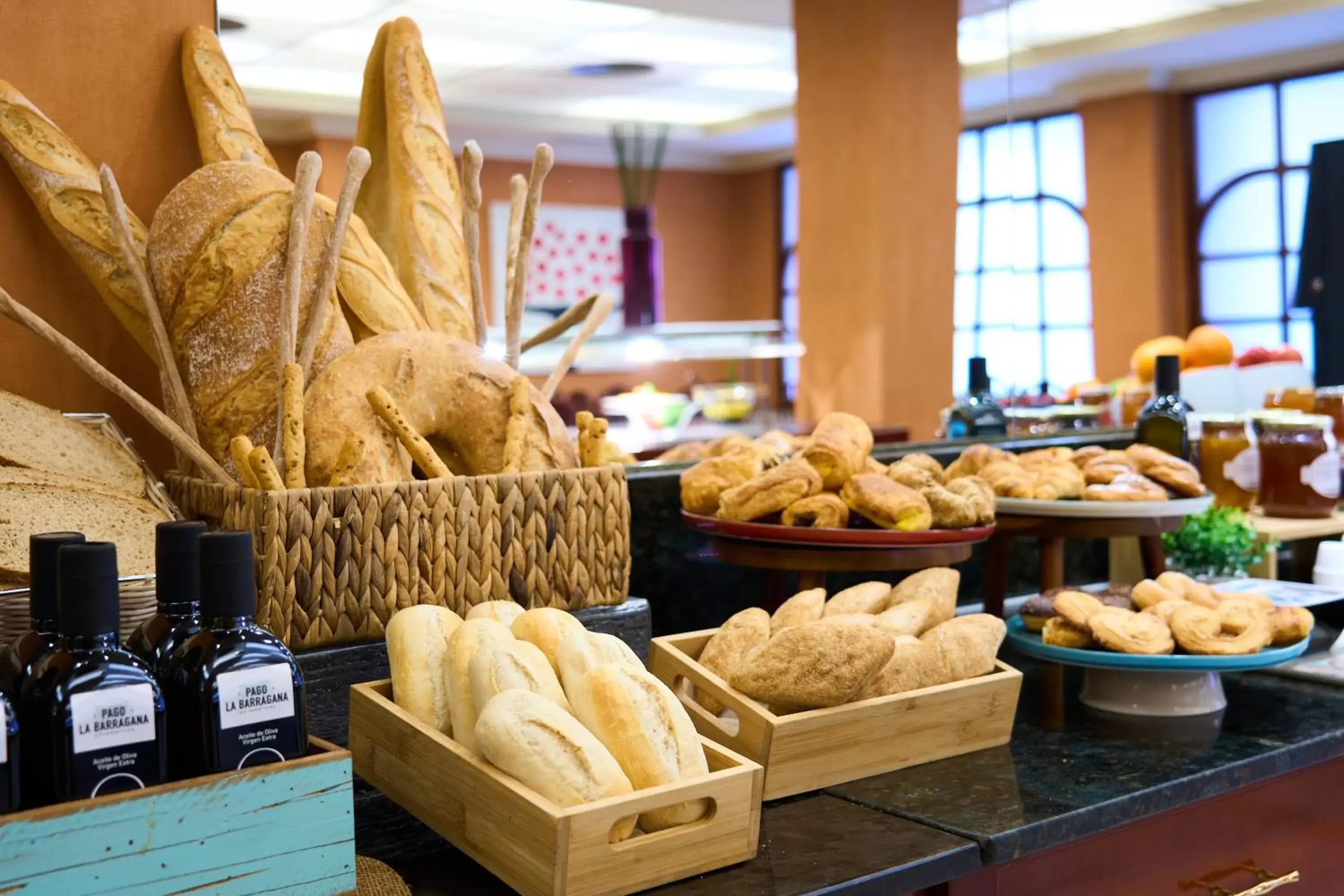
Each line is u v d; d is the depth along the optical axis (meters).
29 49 1.11
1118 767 1.06
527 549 1.02
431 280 1.17
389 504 0.95
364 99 1.26
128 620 0.88
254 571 0.71
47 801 0.64
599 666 0.84
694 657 1.11
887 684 1.04
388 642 0.91
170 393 1.01
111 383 0.95
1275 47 4.60
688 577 1.43
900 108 3.27
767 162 7.30
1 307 0.91
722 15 3.61
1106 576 1.89
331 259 1.00
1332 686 1.33
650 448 1.99
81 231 1.06
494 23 3.65
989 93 3.36
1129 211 4.77
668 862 0.78
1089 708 1.26
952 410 1.96
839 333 3.41
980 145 3.41
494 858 0.78
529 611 0.95
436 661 0.90
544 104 5.51
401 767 0.87
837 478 1.24
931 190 3.35
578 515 1.05
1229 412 2.28
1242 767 1.07
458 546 0.98
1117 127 4.72
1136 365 2.38
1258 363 2.41
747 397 3.91
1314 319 2.75
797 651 0.98
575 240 6.58
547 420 1.09
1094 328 4.70
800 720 0.97
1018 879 0.93
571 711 0.83
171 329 1.01
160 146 1.19
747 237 7.46
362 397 1.00
